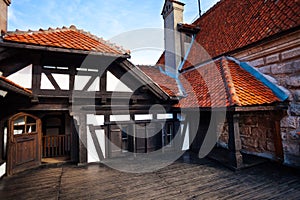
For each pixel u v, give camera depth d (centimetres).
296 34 506
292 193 389
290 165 538
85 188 434
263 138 625
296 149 522
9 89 376
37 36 531
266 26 611
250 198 375
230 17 884
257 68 645
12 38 468
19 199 384
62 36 582
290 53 534
